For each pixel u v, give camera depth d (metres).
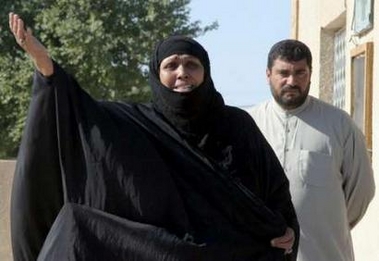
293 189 5.14
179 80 3.75
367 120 7.82
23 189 3.68
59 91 3.64
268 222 3.81
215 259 3.68
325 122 5.23
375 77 7.74
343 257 5.21
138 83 28.97
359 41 8.45
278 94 5.22
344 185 5.30
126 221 3.64
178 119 3.79
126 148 3.67
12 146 29.69
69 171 3.67
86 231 3.62
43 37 28.66
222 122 3.86
